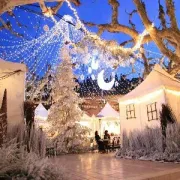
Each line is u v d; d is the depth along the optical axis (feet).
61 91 51.60
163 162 23.82
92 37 33.78
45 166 13.06
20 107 21.48
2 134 18.34
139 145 30.09
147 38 39.99
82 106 74.90
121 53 36.37
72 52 35.29
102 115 64.49
